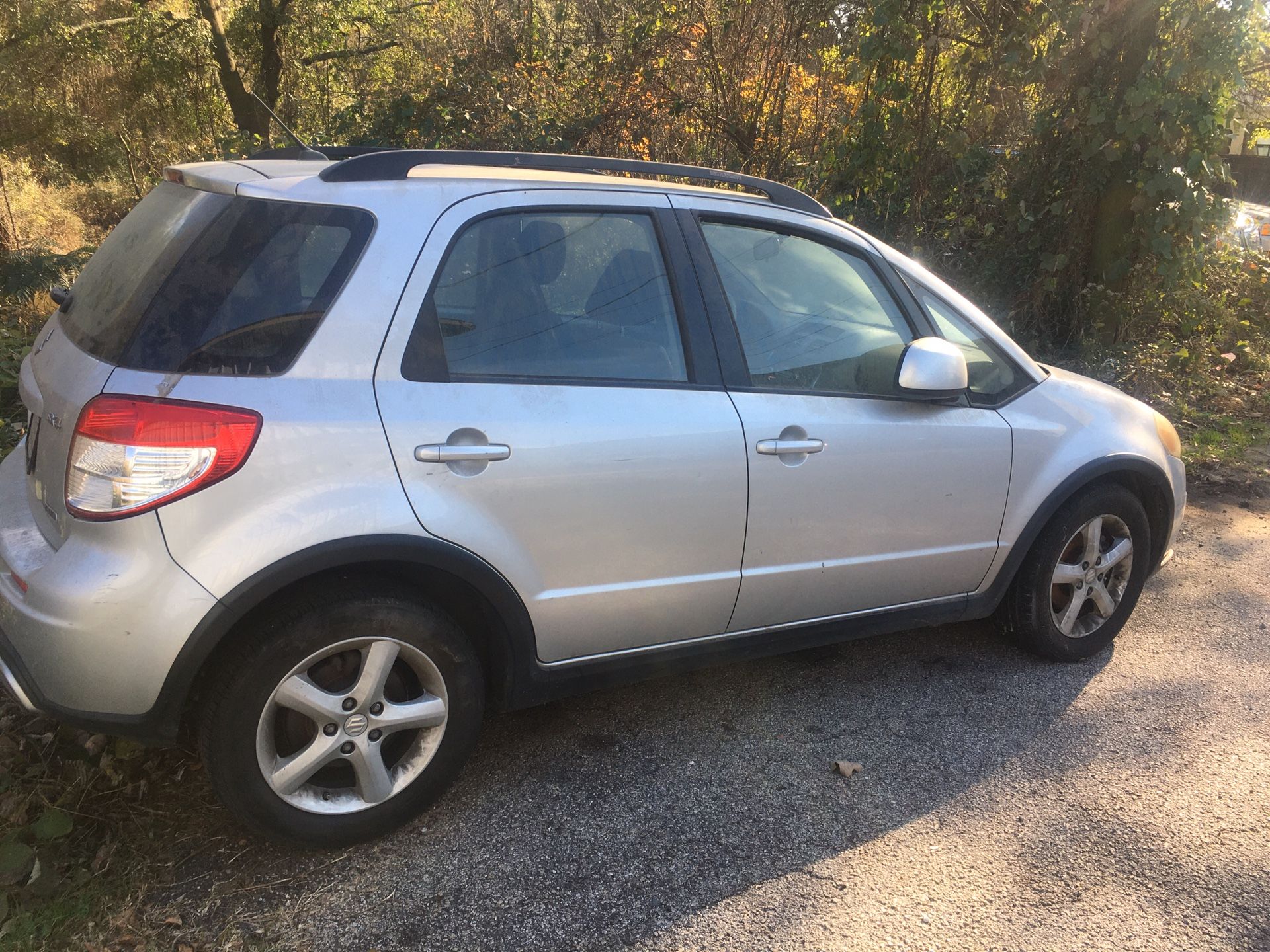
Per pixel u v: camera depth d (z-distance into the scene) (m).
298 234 2.24
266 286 2.18
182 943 2.11
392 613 2.28
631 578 2.63
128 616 2.01
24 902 2.15
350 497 2.17
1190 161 6.73
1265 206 12.06
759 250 2.93
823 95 8.63
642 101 8.54
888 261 3.20
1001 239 7.57
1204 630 3.99
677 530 2.65
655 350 2.66
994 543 3.31
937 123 7.55
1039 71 6.85
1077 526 3.47
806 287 2.99
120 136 15.76
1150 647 3.82
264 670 2.15
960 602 3.36
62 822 2.29
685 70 8.66
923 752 3.02
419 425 2.26
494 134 8.12
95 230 15.09
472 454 2.30
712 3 8.48
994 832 2.64
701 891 2.37
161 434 2.02
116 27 14.20
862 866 2.48
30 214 13.46
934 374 2.87
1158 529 3.83
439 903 2.28
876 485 2.97
